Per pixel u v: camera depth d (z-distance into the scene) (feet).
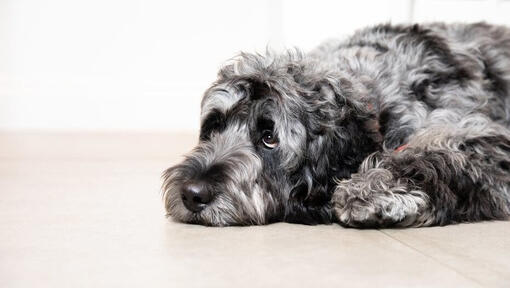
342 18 5.60
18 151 5.16
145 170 4.37
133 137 6.00
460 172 3.07
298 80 3.14
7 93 6.17
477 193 3.07
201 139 3.29
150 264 2.37
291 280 2.22
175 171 3.03
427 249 2.56
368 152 3.13
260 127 3.07
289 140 3.02
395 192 2.87
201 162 3.03
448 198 2.97
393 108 3.44
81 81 6.25
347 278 2.24
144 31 6.22
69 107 6.27
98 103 6.29
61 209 3.19
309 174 3.04
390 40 3.86
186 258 2.44
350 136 3.07
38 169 4.38
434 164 3.07
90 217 3.03
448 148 3.19
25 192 3.59
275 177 3.05
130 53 6.25
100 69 6.26
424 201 2.89
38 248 2.56
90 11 6.13
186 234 2.77
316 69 3.24
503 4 4.97
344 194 2.90
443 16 5.21
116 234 2.75
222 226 2.93
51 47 6.16
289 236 2.74
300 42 5.76
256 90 3.07
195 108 6.40
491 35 4.09
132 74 6.31
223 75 3.26
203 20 6.25
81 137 5.94
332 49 3.91
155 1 6.17
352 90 3.18
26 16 6.07
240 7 6.25
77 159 4.81
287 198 3.04
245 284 2.19
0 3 6.01
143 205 3.29
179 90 6.36
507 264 2.39
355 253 2.49
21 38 6.11
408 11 5.32
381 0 5.41
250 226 2.95
